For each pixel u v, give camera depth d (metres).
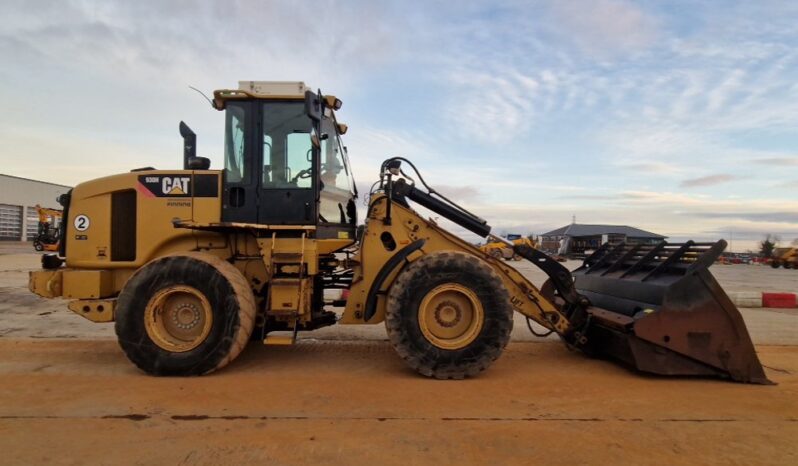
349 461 3.10
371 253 5.46
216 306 4.90
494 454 3.23
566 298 5.69
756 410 4.12
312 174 5.46
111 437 3.41
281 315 5.13
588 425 3.74
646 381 4.91
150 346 4.89
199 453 3.18
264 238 5.36
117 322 4.92
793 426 3.77
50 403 4.09
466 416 3.90
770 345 6.81
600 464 3.12
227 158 5.54
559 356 5.92
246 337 4.98
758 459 3.20
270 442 3.36
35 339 6.67
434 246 5.51
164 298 4.96
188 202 5.57
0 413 3.85
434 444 3.37
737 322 4.93
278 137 5.53
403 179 5.60
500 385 4.73
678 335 4.91
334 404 4.13
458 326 5.02
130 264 5.64
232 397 4.28
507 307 4.94
